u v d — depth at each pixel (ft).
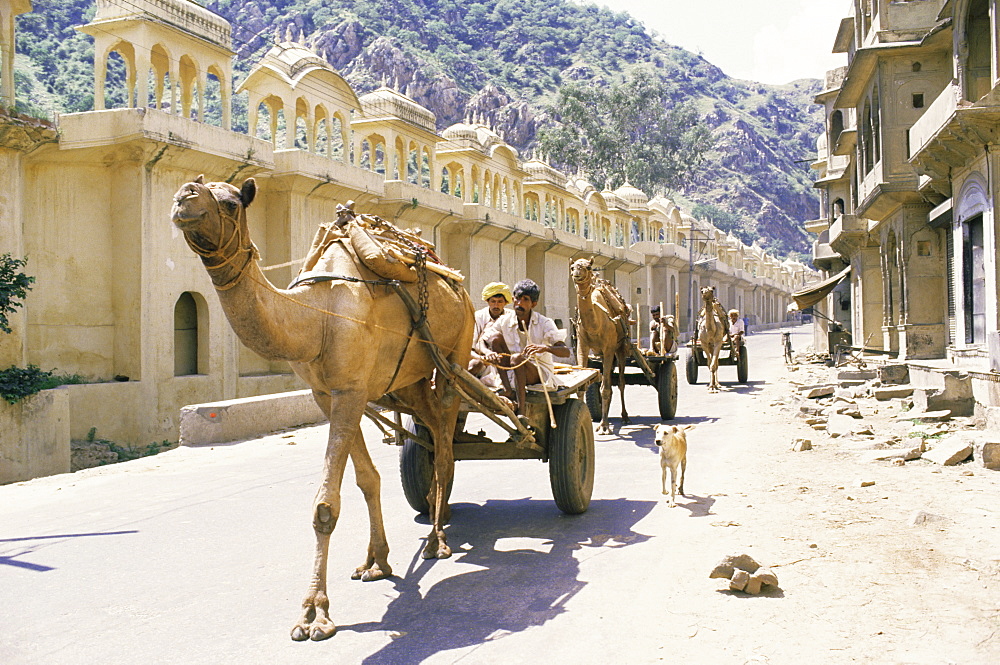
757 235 586.45
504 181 129.80
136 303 64.49
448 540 22.31
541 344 24.64
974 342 51.08
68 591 18.30
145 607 17.20
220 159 69.05
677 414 52.34
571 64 624.18
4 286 52.49
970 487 27.12
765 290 333.83
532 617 16.37
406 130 98.73
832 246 104.83
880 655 14.11
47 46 233.55
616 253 172.14
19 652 14.90
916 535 21.56
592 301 40.60
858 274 97.55
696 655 14.35
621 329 44.32
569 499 24.40
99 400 60.64
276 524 24.58
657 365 49.24
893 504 25.16
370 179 90.22
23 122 56.29
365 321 17.65
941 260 63.57
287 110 77.25
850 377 66.03
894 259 73.46
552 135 262.67
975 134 44.78
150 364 64.69
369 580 18.67
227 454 39.86
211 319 71.20
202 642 15.24
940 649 14.30
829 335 102.17
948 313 60.64
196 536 23.21
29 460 53.11
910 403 50.03
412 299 19.30
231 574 19.48
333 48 450.30
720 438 41.14
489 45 620.90
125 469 35.94
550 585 18.33
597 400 47.47
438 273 21.30
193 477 33.40
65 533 23.80
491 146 122.42
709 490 28.35
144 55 63.21
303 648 14.88
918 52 61.72
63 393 55.21
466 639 15.26
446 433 22.03
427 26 566.77
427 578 18.90
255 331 15.74
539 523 24.17
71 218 64.23
